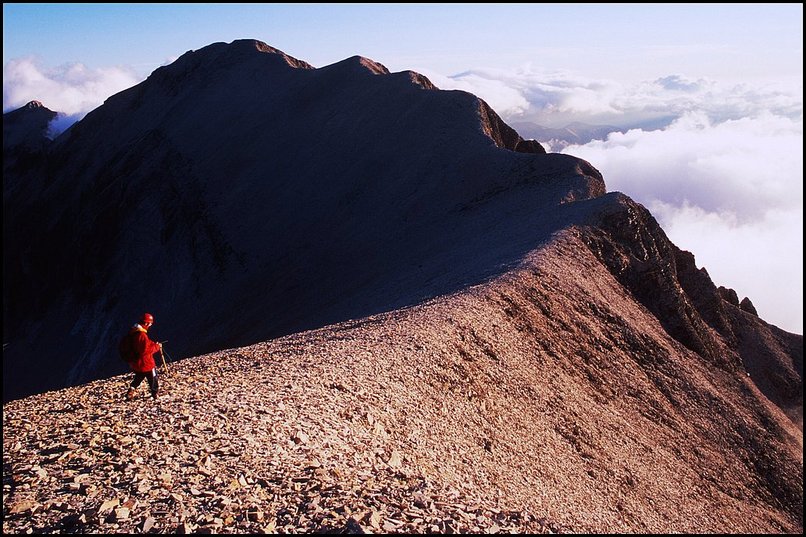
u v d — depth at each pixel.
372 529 9.42
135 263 98.38
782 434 34.53
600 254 40.34
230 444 12.60
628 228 42.72
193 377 16.95
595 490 20.58
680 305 40.94
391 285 43.62
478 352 24.03
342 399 16.75
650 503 22.12
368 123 86.75
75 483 10.70
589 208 43.88
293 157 92.31
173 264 90.56
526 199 53.66
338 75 105.81
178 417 13.65
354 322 26.08
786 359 50.75
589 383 28.20
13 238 129.62
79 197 123.44
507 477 17.70
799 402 47.62
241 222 85.81
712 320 49.00
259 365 18.75
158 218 100.31
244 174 95.50
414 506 10.77
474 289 30.05
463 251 44.50
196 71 137.00
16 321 116.81
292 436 13.59
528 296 30.75
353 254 64.50
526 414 22.62
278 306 64.38
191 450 12.13
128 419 13.50
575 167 56.69
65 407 14.44
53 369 96.94
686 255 50.28
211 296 78.88
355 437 14.92
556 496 18.41
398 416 17.31
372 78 98.50
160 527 9.45
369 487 11.70
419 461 15.42
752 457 30.62
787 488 29.88
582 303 33.22
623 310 35.97
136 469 11.21
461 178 64.31
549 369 26.64
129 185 111.38
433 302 28.08
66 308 106.12
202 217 92.50
